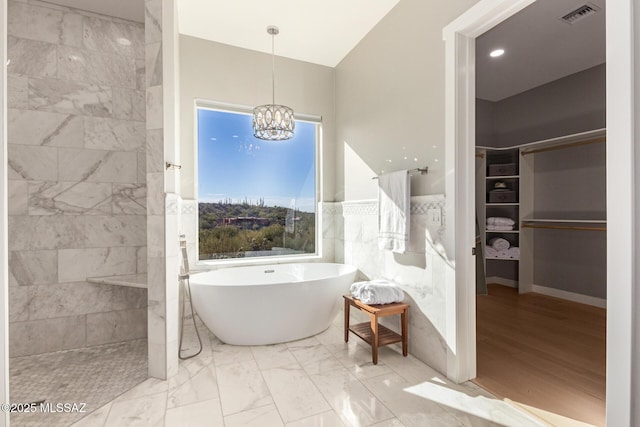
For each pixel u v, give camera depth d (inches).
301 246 145.9
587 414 66.0
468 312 80.4
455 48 79.0
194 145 122.2
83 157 105.0
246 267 127.4
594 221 136.1
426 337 89.4
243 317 97.8
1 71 41.8
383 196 104.6
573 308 139.2
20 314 97.7
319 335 109.9
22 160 98.3
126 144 110.2
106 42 107.7
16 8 98.0
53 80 101.6
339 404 70.4
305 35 121.4
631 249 34.0
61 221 102.3
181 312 109.3
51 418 66.1
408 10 97.7
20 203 98.1
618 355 35.1
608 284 36.0
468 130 80.5
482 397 72.6
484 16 71.6
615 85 35.1
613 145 35.4
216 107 128.0
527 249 165.2
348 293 113.9
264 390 76.1
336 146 146.4
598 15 101.0
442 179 84.3
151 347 82.5
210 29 117.3
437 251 85.5
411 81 96.3
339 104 143.2
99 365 90.7
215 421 64.9
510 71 142.6
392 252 105.9
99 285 106.7
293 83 139.5
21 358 95.8
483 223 164.6
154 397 73.6
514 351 96.3
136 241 111.3
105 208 107.6
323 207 144.8
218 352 96.7
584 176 146.1
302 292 101.3
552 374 82.5
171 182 86.4
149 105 81.4
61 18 102.6
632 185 33.9
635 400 34.1
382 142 111.4
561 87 150.9
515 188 169.3
